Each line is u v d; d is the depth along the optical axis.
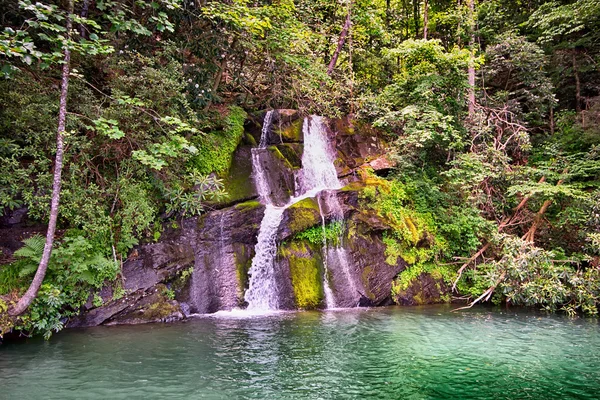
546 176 13.61
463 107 16.45
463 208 13.10
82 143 8.26
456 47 15.54
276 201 11.91
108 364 5.96
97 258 7.77
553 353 6.98
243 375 5.68
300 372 5.86
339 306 10.50
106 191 8.45
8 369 5.70
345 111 16.03
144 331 7.70
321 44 15.73
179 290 9.16
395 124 14.59
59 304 7.20
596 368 6.25
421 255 11.94
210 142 11.12
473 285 12.05
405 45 14.77
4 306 6.59
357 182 12.81
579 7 16.09
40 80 8.67
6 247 7.59
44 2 7.86
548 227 12.95
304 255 10.65
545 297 10.36
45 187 7.90
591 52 18.31
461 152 14.81
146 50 10.08
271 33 11.95
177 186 9.47
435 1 21.61
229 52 11.48
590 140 14.77
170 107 9.30
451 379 5.73
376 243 11.53
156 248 9.04
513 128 15.89
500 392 5.30
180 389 5.16
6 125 7.95
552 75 18.83
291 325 8.47
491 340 7.75
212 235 9.80
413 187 12.97
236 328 8.09
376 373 5.89
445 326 8.77
